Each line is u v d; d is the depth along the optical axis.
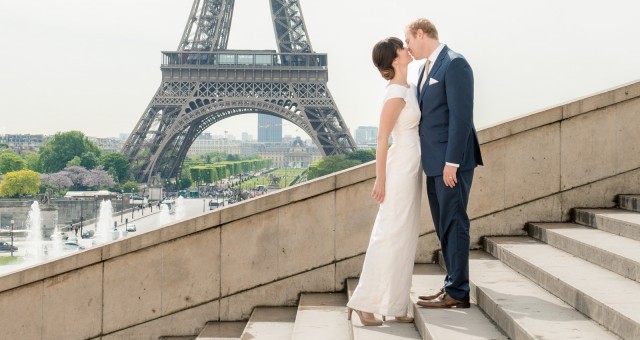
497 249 9.87
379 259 7.79
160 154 135.38
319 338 8.01
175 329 10.71
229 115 156.38
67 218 167.62
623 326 5.91
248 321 9.87
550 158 10.98
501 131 10.87
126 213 167.75
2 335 10.77
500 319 7.00
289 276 10.70
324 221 10.67
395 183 7.75
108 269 10.70
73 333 10.75
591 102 10.95
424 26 7.80
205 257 10.69
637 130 11.02
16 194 196.12
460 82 7.52
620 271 7.56
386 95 7.71
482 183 10.91
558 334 6.10
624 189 11.03
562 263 8.28
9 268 95.12
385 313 7.80
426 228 10.77
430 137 7.75
